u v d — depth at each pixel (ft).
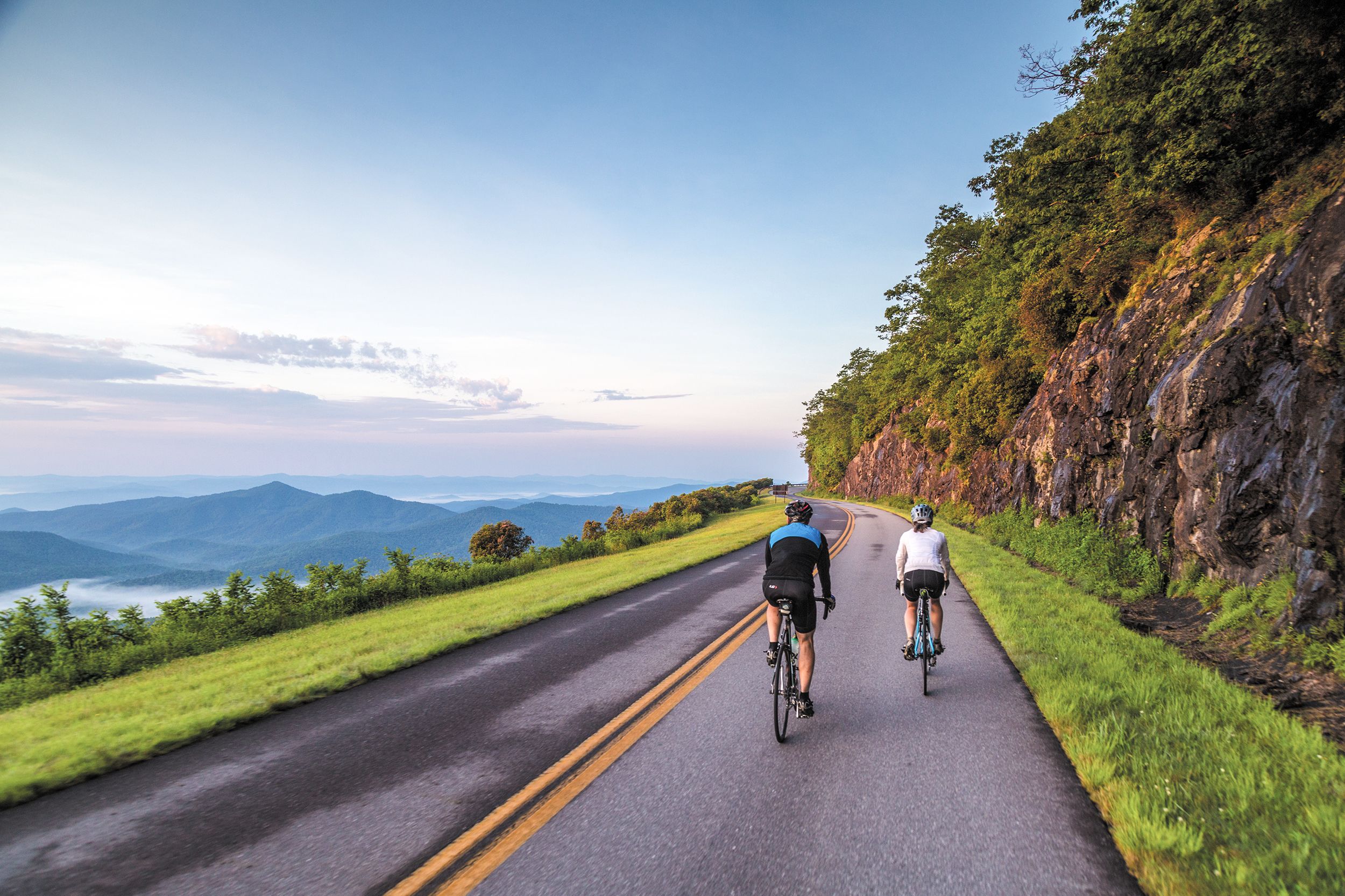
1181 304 39.96
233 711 19.53
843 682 22.06
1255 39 33.68
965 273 144.87
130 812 13.57
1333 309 23.91
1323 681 19.13
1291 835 11.16
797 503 19.26
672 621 33.81
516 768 15.47
